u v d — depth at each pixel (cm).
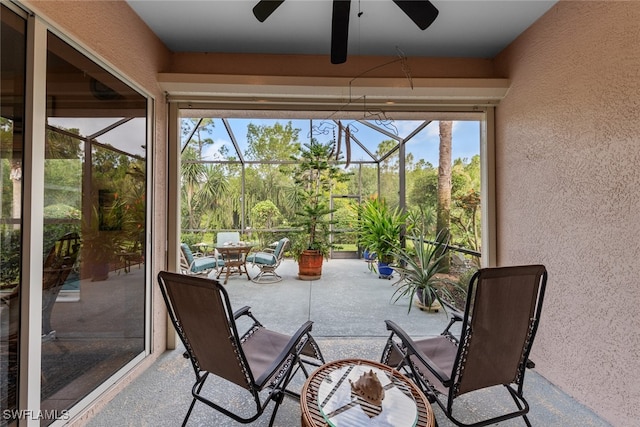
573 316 186
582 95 180
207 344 149
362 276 556
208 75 249
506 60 257
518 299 140
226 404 183
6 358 130
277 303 390
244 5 208
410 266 371
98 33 176
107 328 191
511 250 246
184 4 206
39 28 138
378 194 746
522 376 154
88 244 175
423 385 157
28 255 135
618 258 158
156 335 238
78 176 167
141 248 224
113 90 194
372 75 272
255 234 712
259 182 735
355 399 121
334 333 289
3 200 128
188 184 698
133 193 216
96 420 168
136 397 190
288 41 252
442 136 407
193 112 273
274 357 175
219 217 714
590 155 174
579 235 182
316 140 577
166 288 150
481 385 149
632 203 152
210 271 577
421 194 481
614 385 161
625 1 155
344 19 166
